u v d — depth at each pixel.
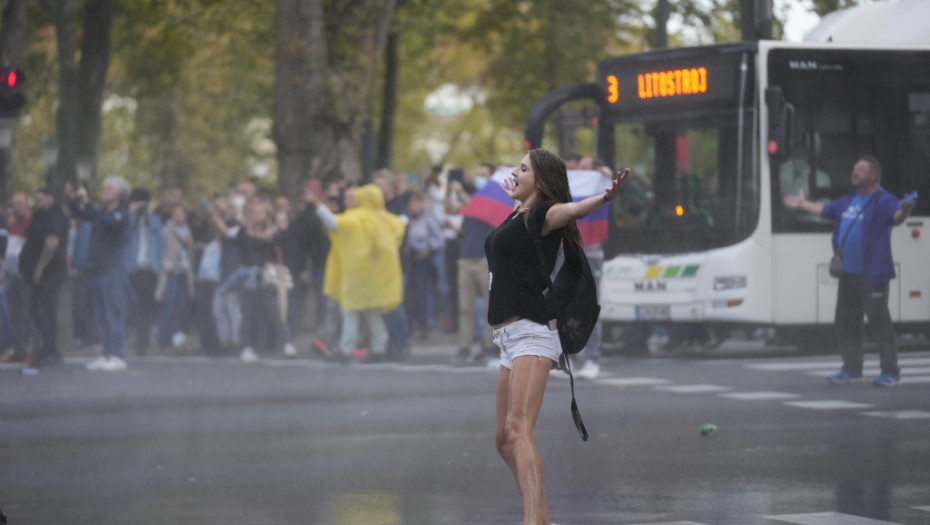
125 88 136.62
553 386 46.75
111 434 35.66
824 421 37.19
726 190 56.59
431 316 71.19
